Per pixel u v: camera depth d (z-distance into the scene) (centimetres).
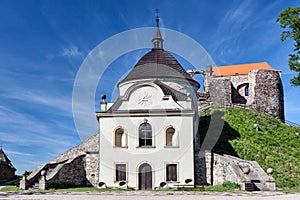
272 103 5716
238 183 2777
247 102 5872
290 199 1923
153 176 3031
